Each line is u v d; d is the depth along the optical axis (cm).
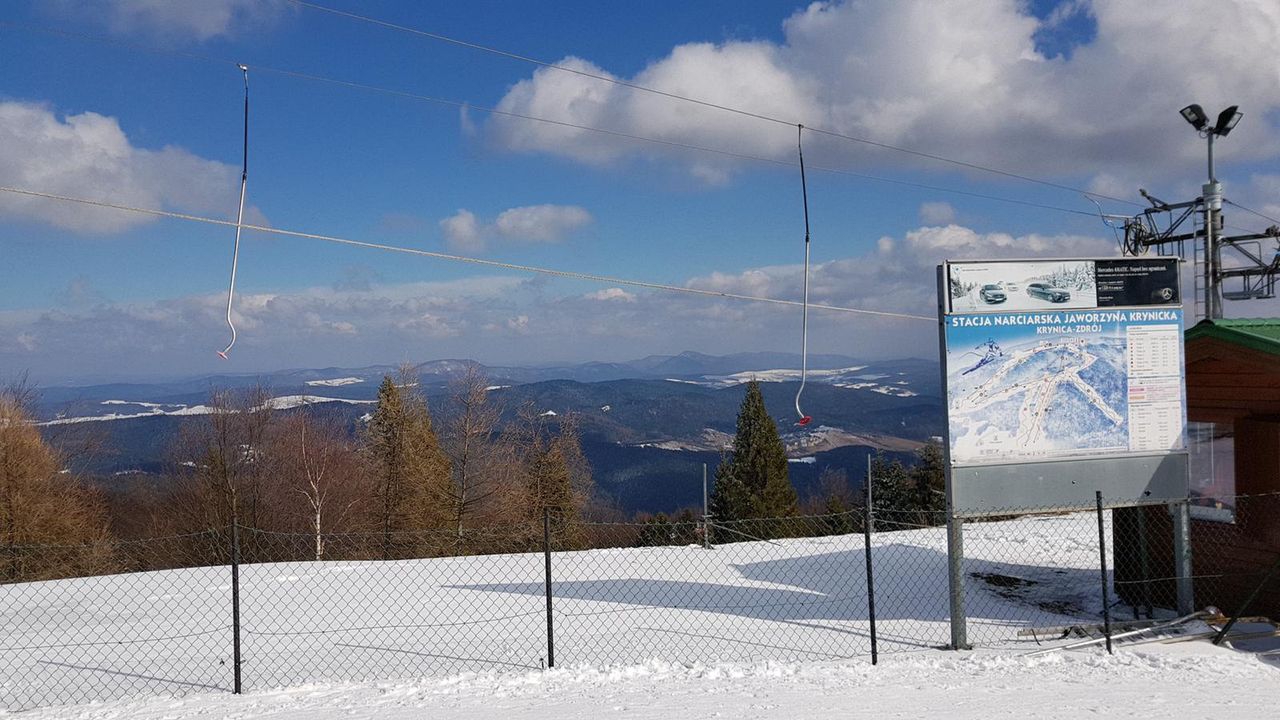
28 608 1112
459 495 3103
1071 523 1733
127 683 780
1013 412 902
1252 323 982
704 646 895
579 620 1021
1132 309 939
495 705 630
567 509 3294
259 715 614
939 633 939
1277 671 751
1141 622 927
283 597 1168
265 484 3100
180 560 2866
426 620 1028
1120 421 930
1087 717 572
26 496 2555
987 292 905
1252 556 955
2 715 644
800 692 666
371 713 610
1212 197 1520
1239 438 976
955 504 880
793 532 3462
